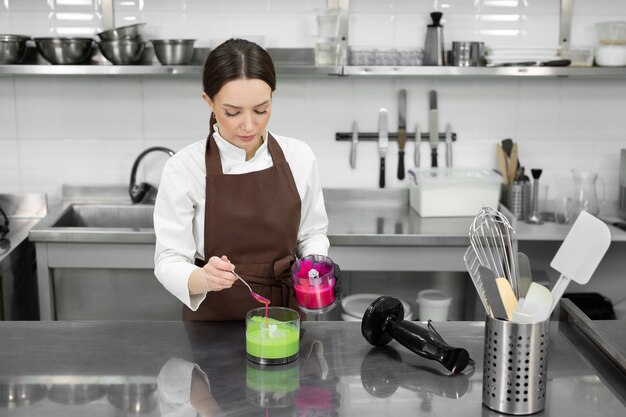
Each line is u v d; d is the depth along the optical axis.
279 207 1.89
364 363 1.48
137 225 3.29
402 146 3.35
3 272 2.65
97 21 3.22
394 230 2.90
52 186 3.37
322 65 3.03
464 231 2.88
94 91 3.29
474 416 1.26
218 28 3.24
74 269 2.90
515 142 3.38
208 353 1.52
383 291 3.34
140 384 1.38
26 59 3.23
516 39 3.28
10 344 1.56
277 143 1.91
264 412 1.27
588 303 3.03
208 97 1.64
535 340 1.23
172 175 1.84
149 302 2.95
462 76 3.27
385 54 3.06
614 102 3.34
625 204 3.20
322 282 1.58
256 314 1.54
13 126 3.31
